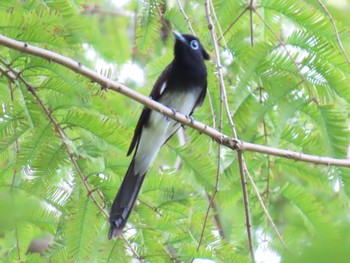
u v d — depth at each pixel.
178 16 9.62
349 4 10.63
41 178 7.56
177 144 9.58
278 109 8.53
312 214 8.84
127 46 12.25
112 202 7.93
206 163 8.45
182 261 7.77
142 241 7.88
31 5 8.05
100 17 13.36
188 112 10.03
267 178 9.32
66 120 7.57
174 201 8.09
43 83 7.43
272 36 9.52
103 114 8.03
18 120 7.50
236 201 9.48
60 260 7.81
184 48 9.77
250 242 7.17
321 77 8.41
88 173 7.79
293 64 8.44
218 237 7.96
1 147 7.58
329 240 2.69
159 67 10.17
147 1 9.30
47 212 7.68
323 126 8.53
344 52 8.06
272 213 9.26
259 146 7.55
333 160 7.94
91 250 7.77
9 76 7.30
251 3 8.96
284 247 7.06
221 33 8.61
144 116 9.15
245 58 8.52
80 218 7.75
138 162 8.20
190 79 9.79
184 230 8.02
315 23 8.73
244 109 8.59
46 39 7.18
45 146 7.48
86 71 6.80
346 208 8.72
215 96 9.00
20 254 7.84
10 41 6.44
